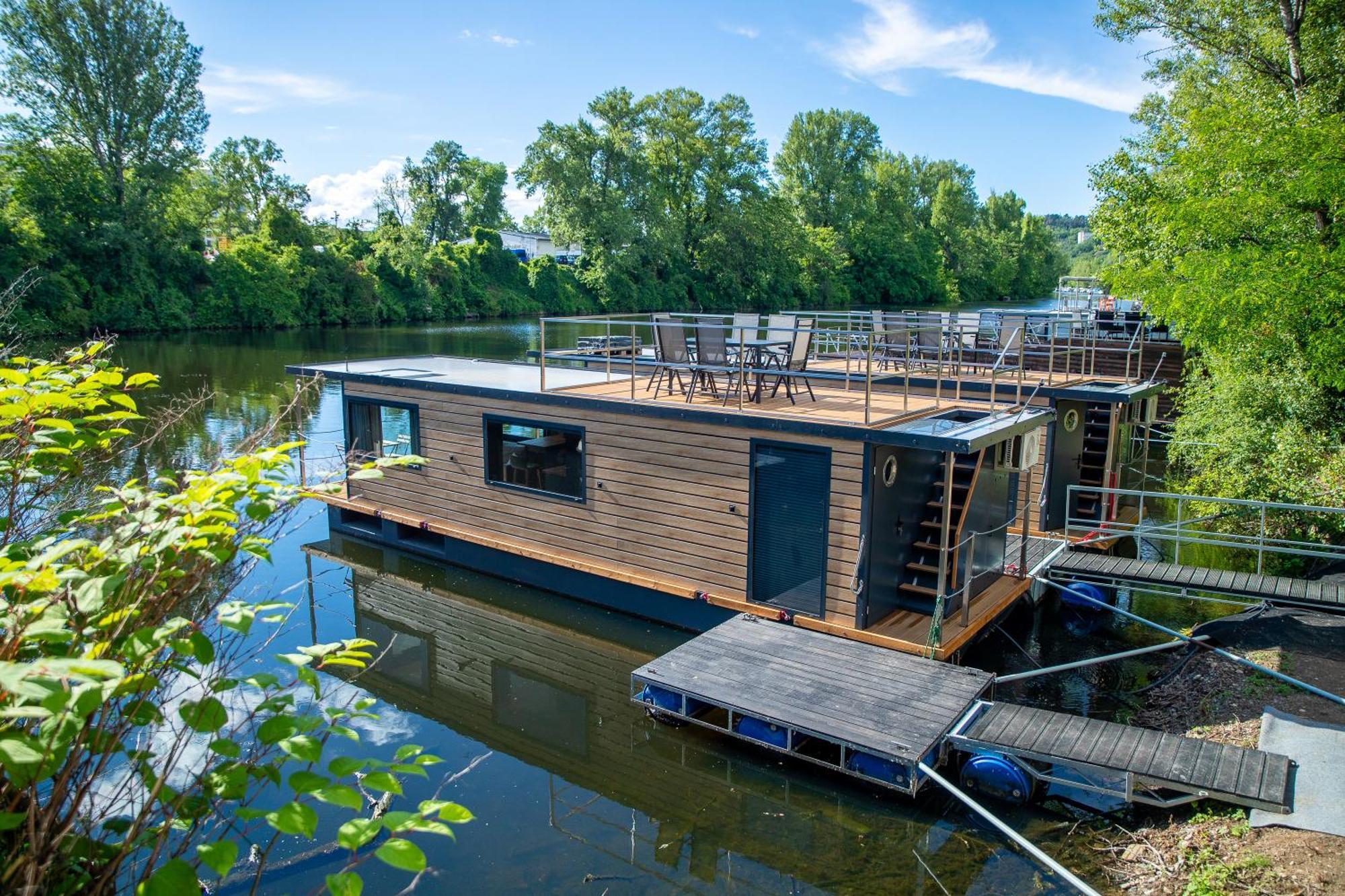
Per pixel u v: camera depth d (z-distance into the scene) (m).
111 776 4.40
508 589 11.38
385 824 2.42
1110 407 12.88
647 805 6.81
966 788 6.56
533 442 11.11
